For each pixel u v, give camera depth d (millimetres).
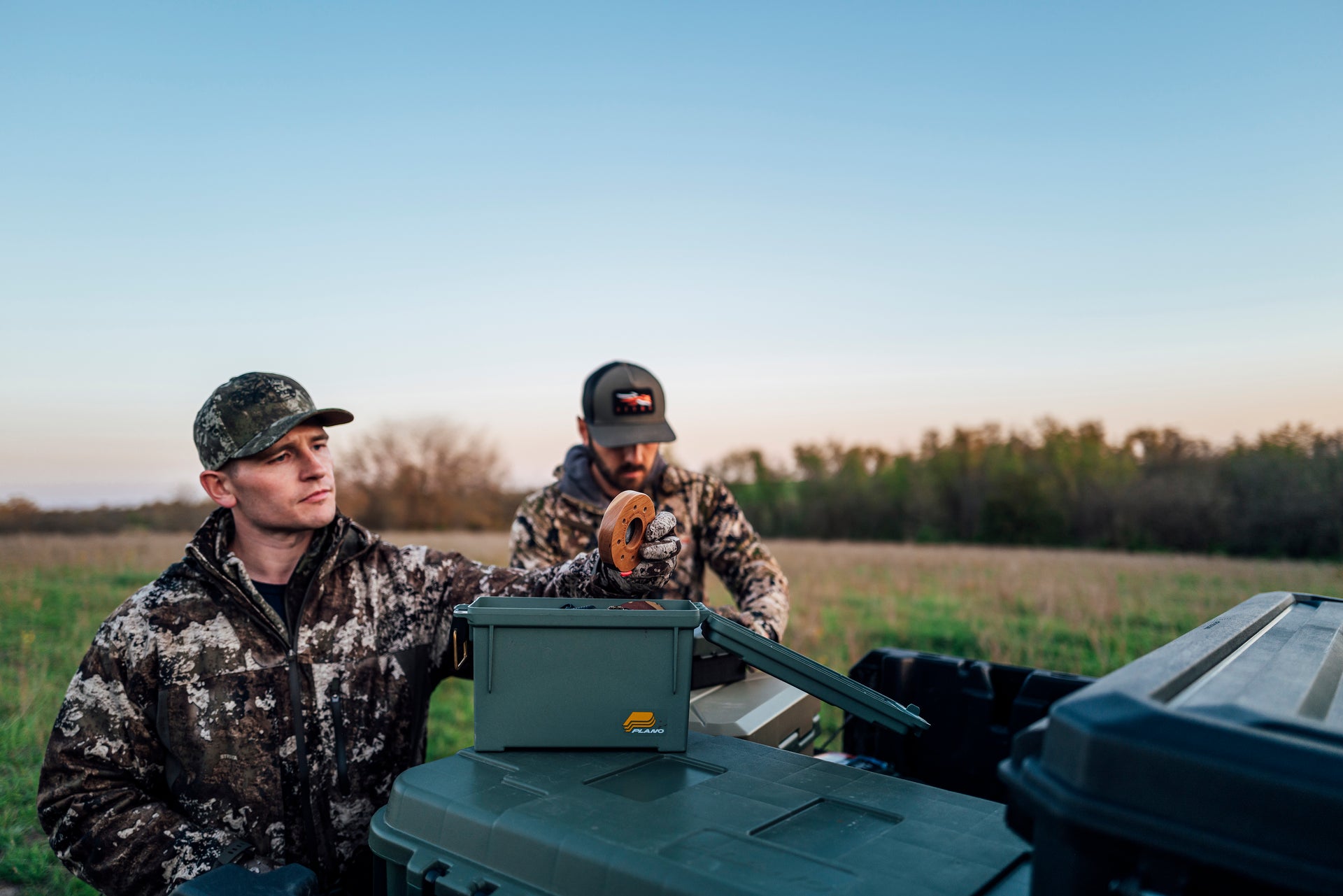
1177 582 13438
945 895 1018
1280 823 723
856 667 2619
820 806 1286
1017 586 12375
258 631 2117
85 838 1907
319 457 2172
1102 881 826
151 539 20453
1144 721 820
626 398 3281
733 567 3387
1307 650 1232
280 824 2082
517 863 1183
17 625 8039
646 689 1506
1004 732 2359
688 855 1104
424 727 2359
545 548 3418
